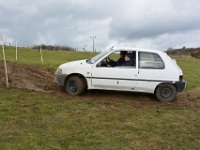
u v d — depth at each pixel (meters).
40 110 10.37
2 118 9.45
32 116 9.79
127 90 12.46
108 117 10.20
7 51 36.53
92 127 9.27
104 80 12.37
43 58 30.94
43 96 11.94
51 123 9.35
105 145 8.21
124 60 12.52
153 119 10.38
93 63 12.51
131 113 10.80
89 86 12.48
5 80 13.34
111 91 13.34
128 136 8.86
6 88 12.47
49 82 14.37
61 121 9.55
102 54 12.77
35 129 8.85
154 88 12.46
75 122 9.55
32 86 13.32
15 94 11.83
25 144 7.86
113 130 9.20
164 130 9.56
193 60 48.69
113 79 12.34
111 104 11.67
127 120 10.09
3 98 11.27
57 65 21.91
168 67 12.49
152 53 12.59
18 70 15.54
